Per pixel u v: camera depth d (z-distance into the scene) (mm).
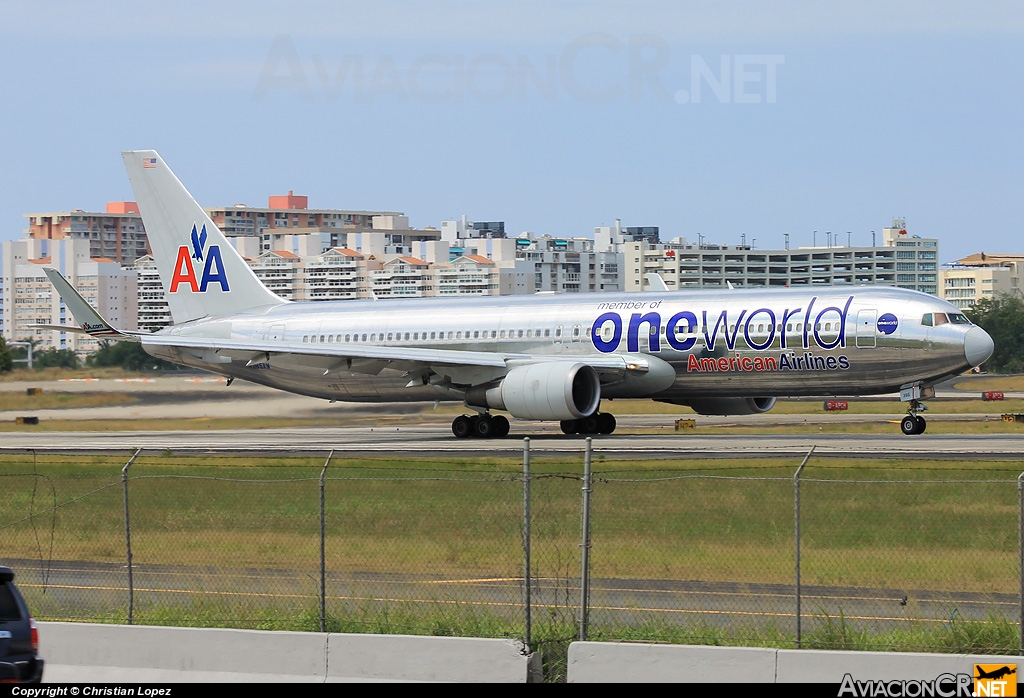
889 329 178750
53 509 111062
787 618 73750
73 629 72500
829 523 102375
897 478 122438
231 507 120938
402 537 102812
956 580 83625
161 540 105688
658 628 70688
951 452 146250
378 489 128000
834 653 63312
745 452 151375
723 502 112438
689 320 191625
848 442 170125
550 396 186625
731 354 188000
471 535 102625
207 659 70812
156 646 71438
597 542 97750
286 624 74062
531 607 75875
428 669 67812
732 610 76375
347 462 149500
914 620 71875
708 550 94062
